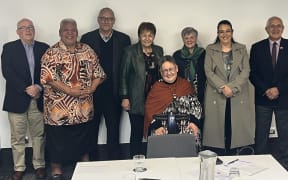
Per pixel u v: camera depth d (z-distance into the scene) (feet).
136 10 14.60
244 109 12.74
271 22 12.78
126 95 13.06
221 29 12.42
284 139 13.51
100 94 13.51
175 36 14.87
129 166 8.03
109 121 13.87
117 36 13.61
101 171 7.78
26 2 14.16
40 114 12.74
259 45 13.14
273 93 12.81
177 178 7.33
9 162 14.19
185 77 13.00
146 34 12.62
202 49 13.20
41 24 14.34
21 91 12.32
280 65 12.87
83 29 14.56
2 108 13.92
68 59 11.45
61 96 11.53
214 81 12.34
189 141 9.10
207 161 6.29
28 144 14.44
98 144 14.96
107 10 13.28
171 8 14.69
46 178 12.82
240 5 14.83
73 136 11.96
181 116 10.29
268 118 13.42
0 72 14.32
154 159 8.38
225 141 13.02
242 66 12.50
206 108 12.85
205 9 14.78
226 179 7.15
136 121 13.30
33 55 12.53
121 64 13.10
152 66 12.82
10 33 14.25
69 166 13.60
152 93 10.80
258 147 13.67
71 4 14.35
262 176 7.34
